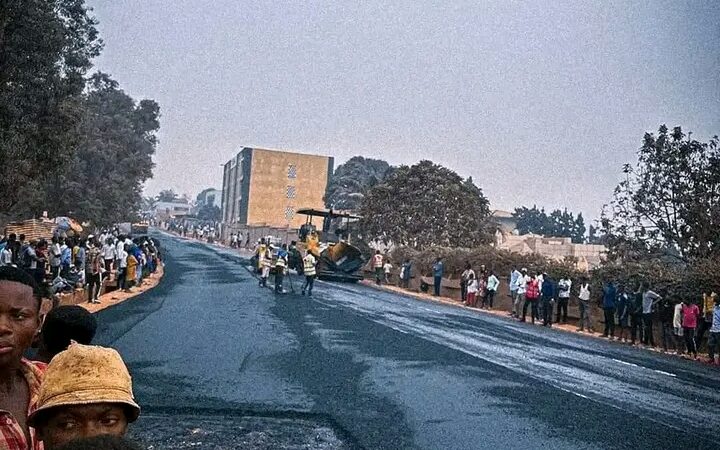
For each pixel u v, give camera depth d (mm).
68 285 19047
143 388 9953
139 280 27234
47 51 20875
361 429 8484
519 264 33250
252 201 100688
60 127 21703
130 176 48781
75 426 2109
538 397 11133
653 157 28438
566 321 28297
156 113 53562
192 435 7914
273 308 21828
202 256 56031
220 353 13078
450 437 8422
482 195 54000
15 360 2639
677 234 28000
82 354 2203
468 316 26219
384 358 13711
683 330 20703
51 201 39156
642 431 9367
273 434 8109
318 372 11875
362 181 90750
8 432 2551
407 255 43969
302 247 41812
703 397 12391
